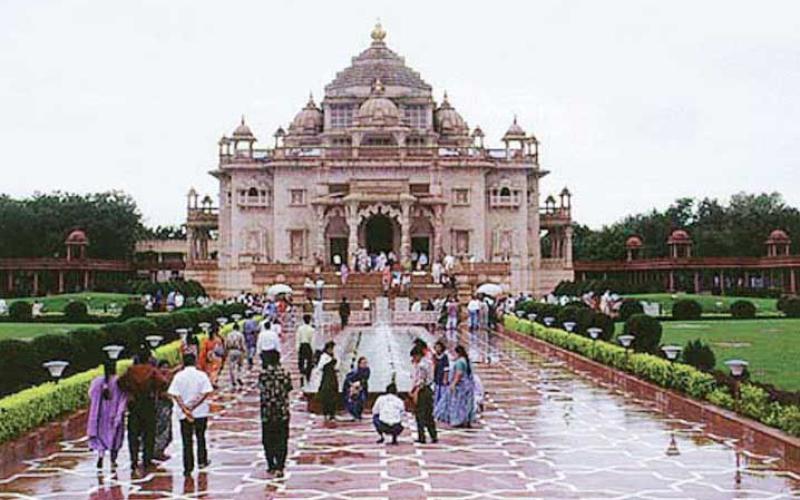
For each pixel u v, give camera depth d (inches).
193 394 762.2
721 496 665.6
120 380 783.1
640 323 1354.6
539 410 1082.7
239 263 3860.7
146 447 778.8
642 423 986.7
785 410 847.7
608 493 675.4
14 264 4037.9
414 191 3959.2
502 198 4052.7
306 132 4554.6
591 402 1147.9
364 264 3558.1
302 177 3991.1
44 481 726.5
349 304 2832.2
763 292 3708.2
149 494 684.1
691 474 737.0
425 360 905.5
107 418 775.7
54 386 933.8
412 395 927.7
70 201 4963.1
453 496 668.1
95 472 759.1
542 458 805.2
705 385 1048.8
